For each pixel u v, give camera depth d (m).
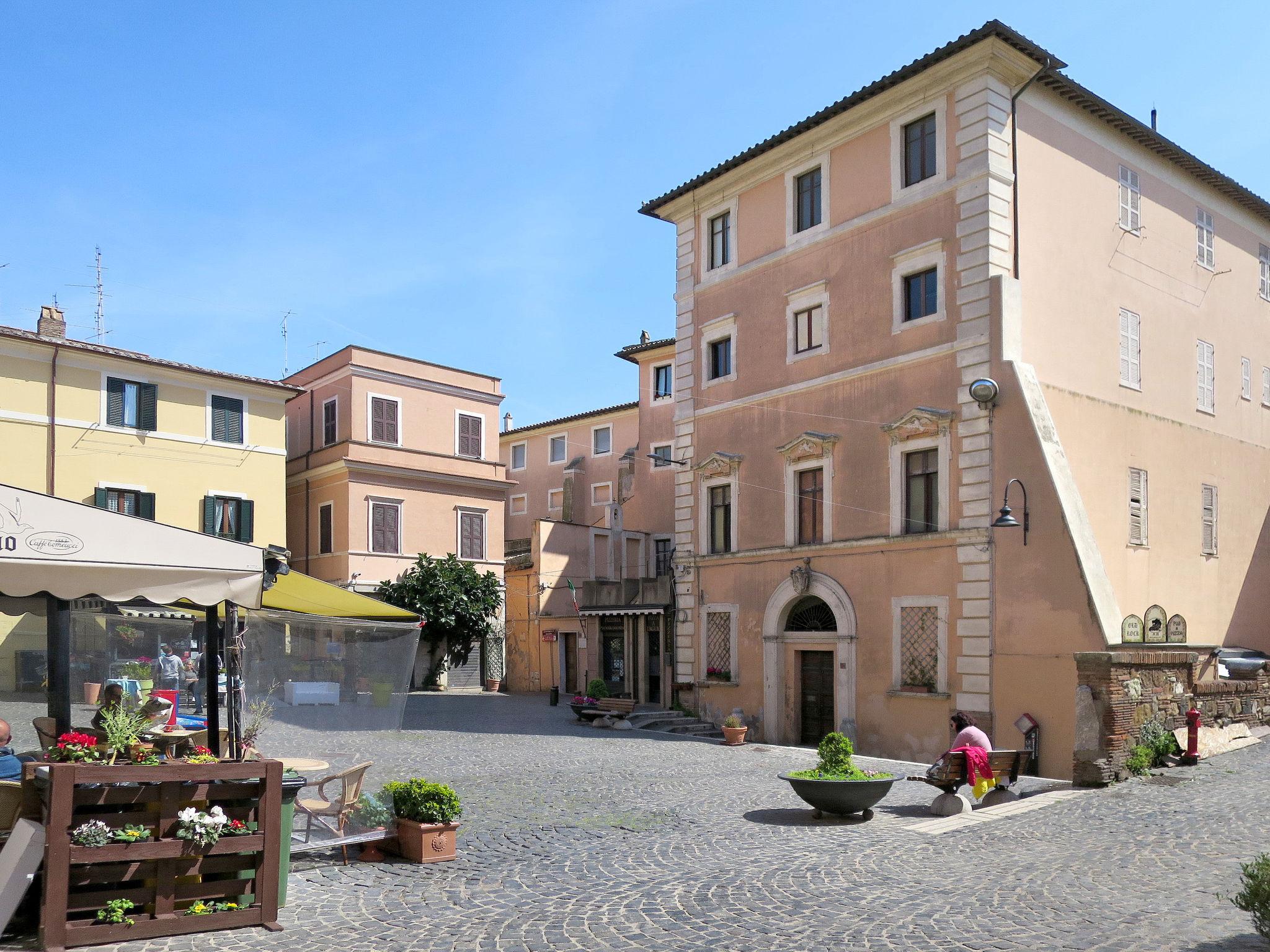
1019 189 22.89
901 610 23.31
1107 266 25.11
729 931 8.45
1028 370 21.77
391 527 40.25
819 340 26.28
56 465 31.11
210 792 8.37
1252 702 20.67
